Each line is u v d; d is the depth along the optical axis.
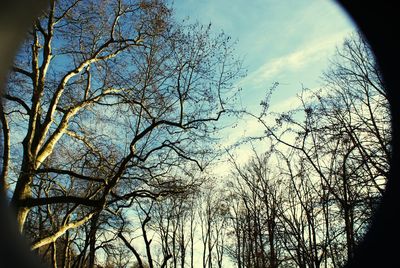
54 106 16.77
